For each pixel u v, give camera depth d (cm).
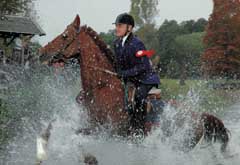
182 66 6988
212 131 1220
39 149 1102
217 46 7631
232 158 1242
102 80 1215
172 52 9775
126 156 1212
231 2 7719
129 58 1191
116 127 1200
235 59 7450
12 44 5291
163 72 5691
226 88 3834
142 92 1199
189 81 3891
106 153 1205
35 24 5322
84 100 1211
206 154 1227
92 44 1231
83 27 1236
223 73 7475
